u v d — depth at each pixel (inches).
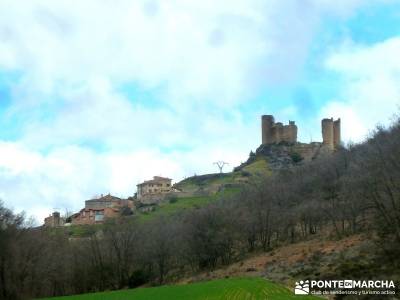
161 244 5054.1
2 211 4288.9
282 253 4170.8
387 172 3147.1
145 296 2687.0
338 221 4916.3
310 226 4977.9
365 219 4210.1
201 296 2461.9
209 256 4847.4
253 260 4291.3
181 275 4921.3
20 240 4389.8
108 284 5196.9
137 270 5083.7
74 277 5162.4
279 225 5049.2
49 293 4936.0
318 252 3555.6
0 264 4114.2
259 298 2267.5
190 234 5017.2
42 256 4722.0
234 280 2829.7
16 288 4279.0
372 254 2928.2
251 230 5034.5
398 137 3432.6
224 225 4936.0
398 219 2933.1
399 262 2573.8
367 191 3484.3
